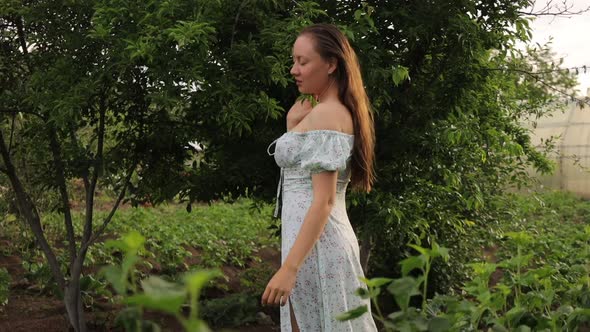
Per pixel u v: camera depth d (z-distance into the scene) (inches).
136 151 170.2
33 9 153.6
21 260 243.1
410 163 188.1
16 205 207.8
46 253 173.5
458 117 189.5
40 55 162.1
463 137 175.5
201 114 164.4
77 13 155.8
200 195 183.3
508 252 235.5
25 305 203.0
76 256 174.1
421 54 187.3
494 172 223.0
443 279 225.0
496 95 210.5
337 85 106.4
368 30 161.5
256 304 210.8
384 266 234.5
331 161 99.9
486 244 242.2
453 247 226.2
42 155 171.8
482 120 202.1
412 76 188.1
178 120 173.6
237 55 152.6
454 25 170.7
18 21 163.3
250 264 295.1
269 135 178.7
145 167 177.2
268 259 310.2
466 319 76.5
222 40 163.3
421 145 185.0
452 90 184.2
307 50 105.0
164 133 166.9
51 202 210.1
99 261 249.0
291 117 124.6
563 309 79.4
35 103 148.1
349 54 107.0
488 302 71.7
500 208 232.8
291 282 98.3
